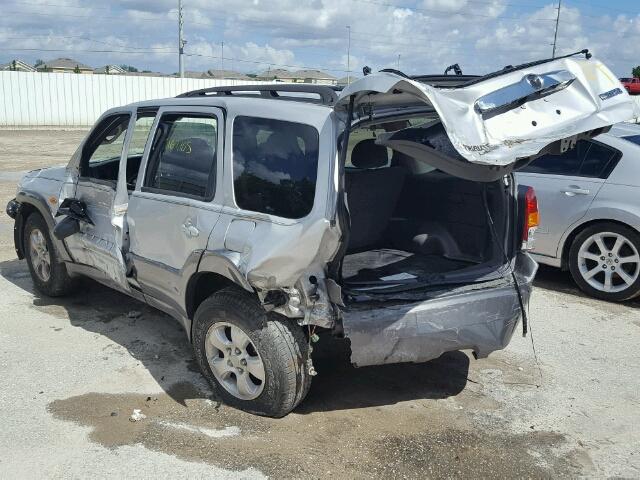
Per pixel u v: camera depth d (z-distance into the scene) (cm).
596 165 620
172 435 364
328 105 362
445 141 307
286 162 354
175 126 434
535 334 538
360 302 349
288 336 360
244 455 346
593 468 348
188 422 379
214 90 459
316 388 429
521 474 340
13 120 3031
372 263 448
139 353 476
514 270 412
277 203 352
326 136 341
